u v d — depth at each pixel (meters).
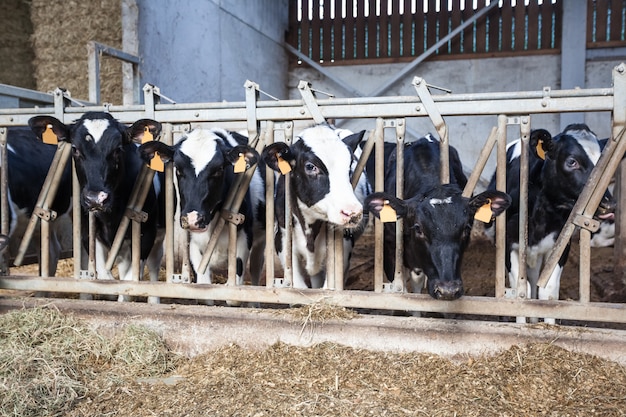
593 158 3.79
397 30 12.80
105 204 3.77
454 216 3.15
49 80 8.14
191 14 9.09
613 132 3.28
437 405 2.82
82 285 4.08
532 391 2.92
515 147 4.88
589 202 3.36
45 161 4.85
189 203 3.69
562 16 11.65
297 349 3.46
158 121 4.02
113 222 4.18
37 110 4.15
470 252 7.94
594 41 11.63
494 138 3.46
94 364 3.45
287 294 3.75
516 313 3.45
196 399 2.97
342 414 2.76
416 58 12.52
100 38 7.85
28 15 8.58
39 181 4.72
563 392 2.90
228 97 10.52
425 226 3.18
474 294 5.61
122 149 3.93
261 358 3.41
